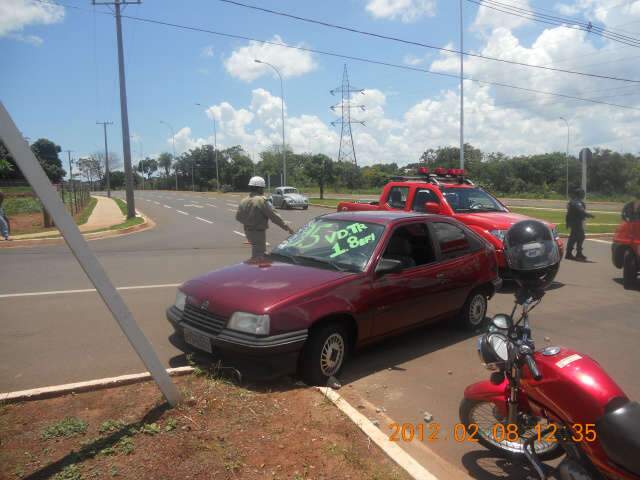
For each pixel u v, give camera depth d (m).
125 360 5.20
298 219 25.61
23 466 3.08
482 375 5.05
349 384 4.78
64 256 12.66
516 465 3.47
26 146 2.77
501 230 8.71
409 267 5.59
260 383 4.46
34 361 5.16
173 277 9.84
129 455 3.22
